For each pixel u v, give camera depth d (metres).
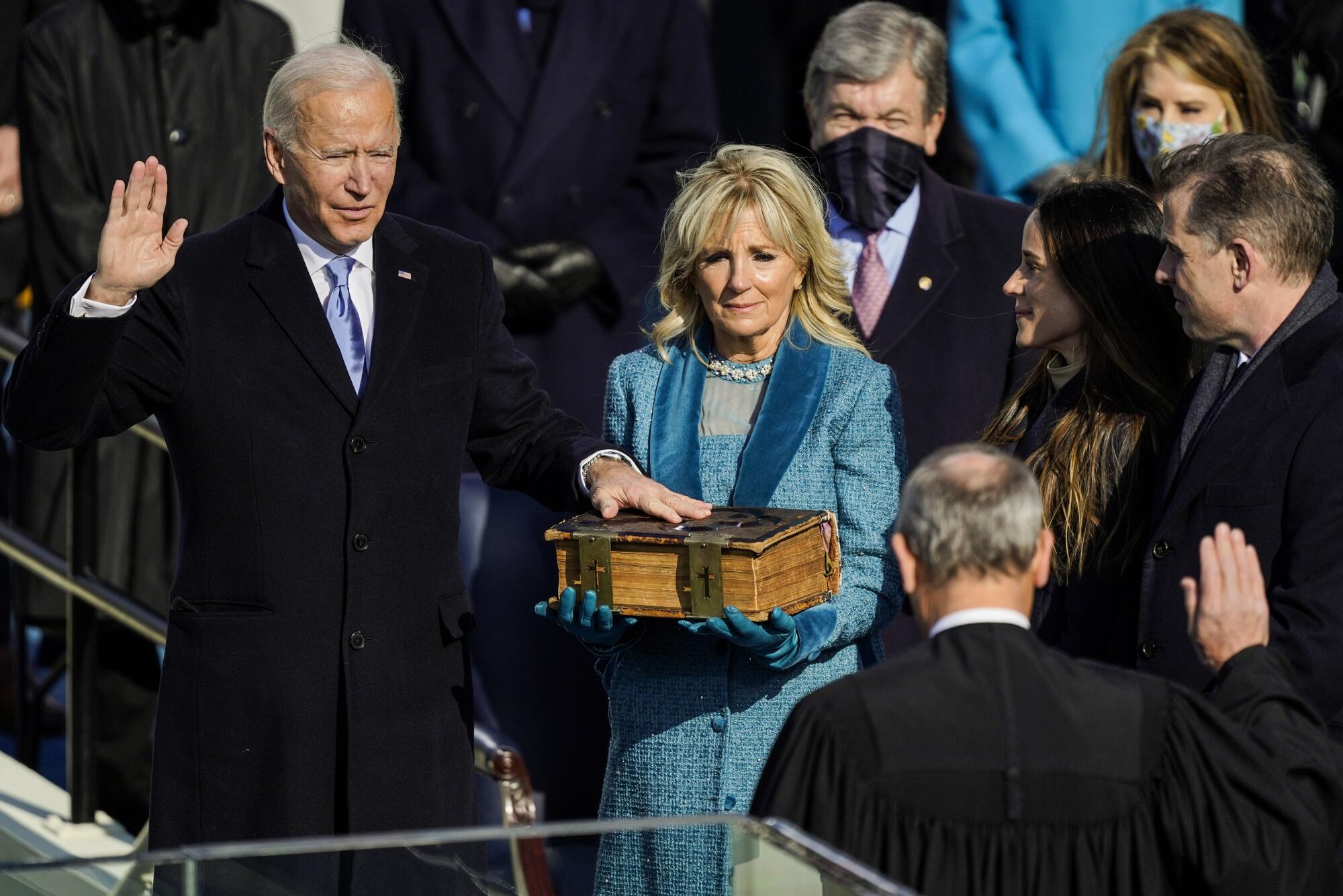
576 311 22.27
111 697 21.69
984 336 19.64
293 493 14.78
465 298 15.62
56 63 21.38
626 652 15.59
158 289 14.74
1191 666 14.17
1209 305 14.48
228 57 21.97
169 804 14.88
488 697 19.66
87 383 13.86
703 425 15.80
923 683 11.23
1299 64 23.78
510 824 17.33
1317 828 11.10
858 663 15.50
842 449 15.47
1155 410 15.48
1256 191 14.23
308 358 14.87
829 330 15.92
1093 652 15.35
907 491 11.77
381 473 14.95
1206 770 11.13
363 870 11.24
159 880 11.02
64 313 13.62
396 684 14.98
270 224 15.15
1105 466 15.30
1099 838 11.03
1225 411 14.33
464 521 20.28
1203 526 14.24
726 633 13.94
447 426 15.29
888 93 19.95
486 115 22.33
